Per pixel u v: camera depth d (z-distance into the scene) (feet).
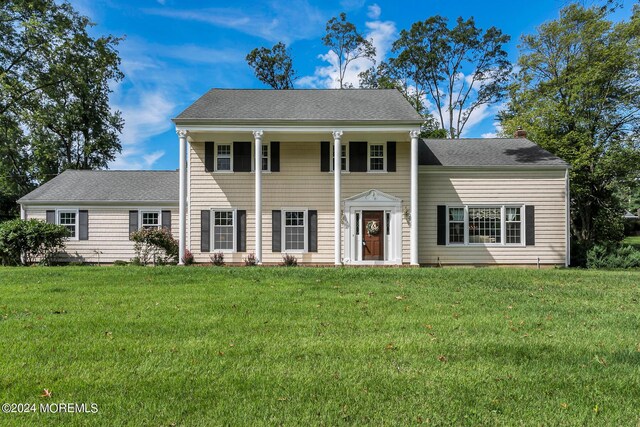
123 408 11.67
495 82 113.91
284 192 56.59
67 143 107.96
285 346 17.11
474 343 17.75
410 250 54.08
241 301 26.03
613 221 80.28
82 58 79.66
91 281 34.50
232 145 56.70
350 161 56.80
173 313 22.80
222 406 11.80
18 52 74.69
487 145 63.82
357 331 19.45
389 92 63.57
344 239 56.24
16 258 55.16
